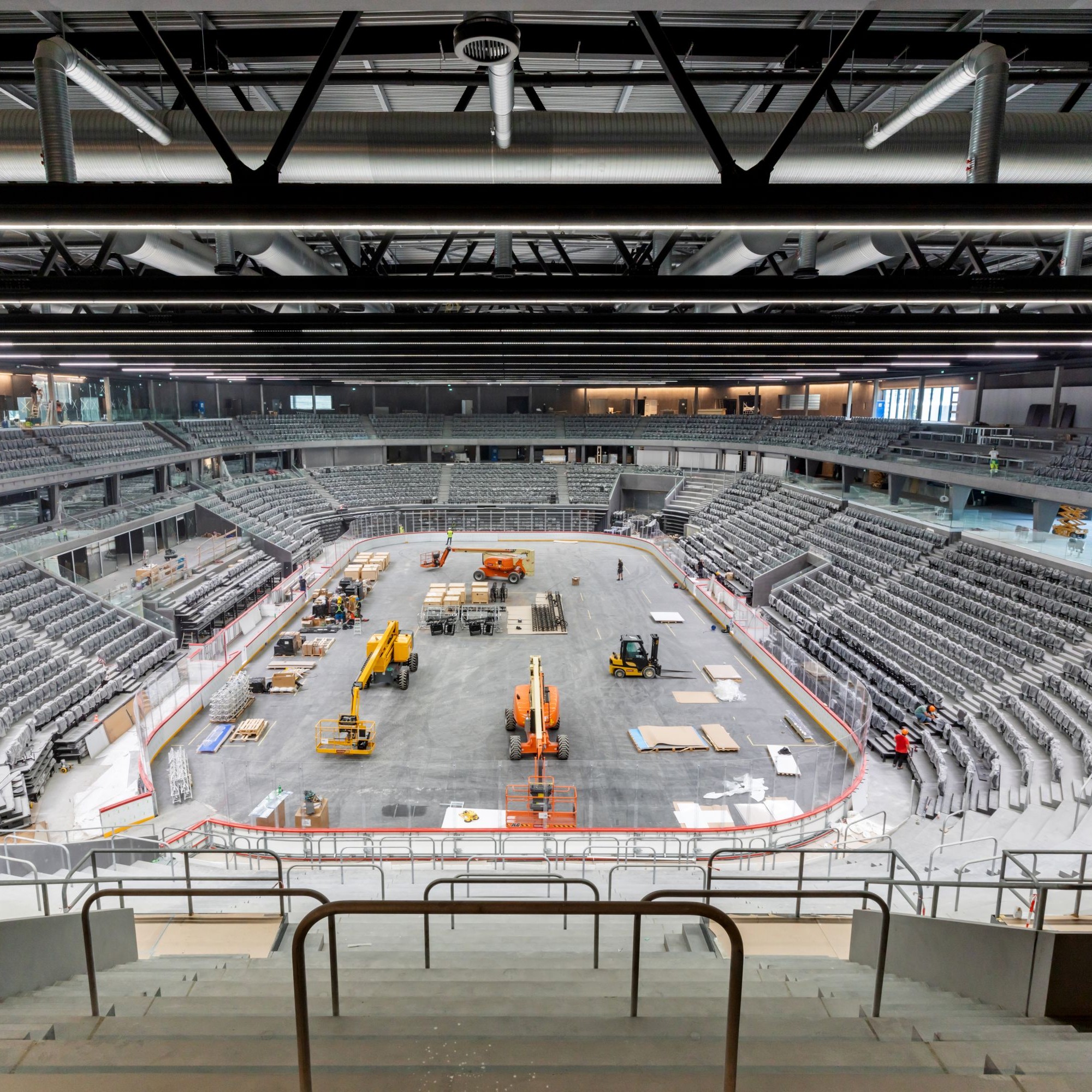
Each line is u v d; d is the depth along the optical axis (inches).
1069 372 1727.4
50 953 259.4
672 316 550.3
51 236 453.7
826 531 1681.8
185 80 244.1
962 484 1362.0
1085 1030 214.4
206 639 1366.9
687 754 940.0
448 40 382.9
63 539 1325.0
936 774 845.8
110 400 1920.5
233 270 533.6
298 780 865.5
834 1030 195.6
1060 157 390.6
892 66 405.7
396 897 518.0
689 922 395.2
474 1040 170.2
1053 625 983.0
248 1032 187.8
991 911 432.8
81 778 858.8
